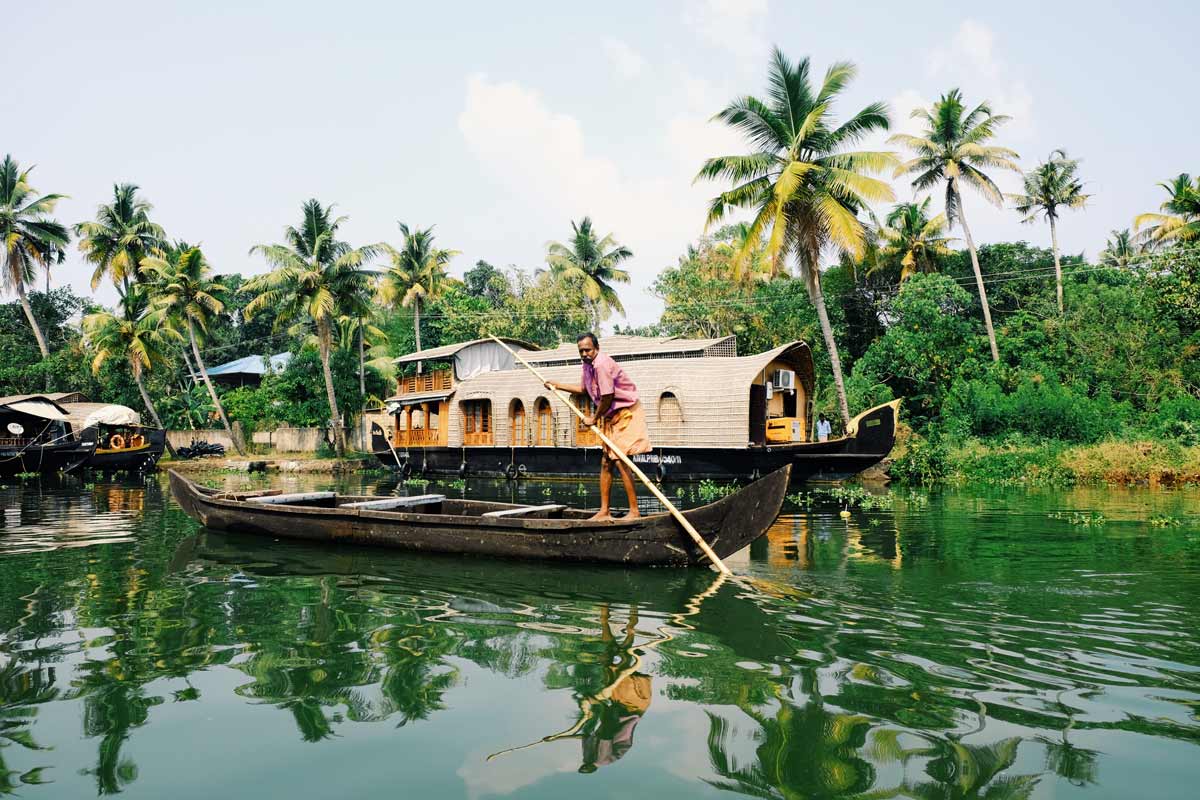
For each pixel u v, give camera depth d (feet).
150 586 21.63
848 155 63.93
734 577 21.66
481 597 19.81
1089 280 95.25
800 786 9.41
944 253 103.45
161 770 10.09
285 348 160.76
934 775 9.64
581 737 10.97
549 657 14.73
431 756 10.40
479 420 75.15
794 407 69.10
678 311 101.91
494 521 24.94
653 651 14.94
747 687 12.87
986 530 30.96
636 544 23.00
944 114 84.69
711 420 59.57
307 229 98.53
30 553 27.48
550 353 78.48
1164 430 69.31
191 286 99.71
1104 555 24.76
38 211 108.47
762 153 65.98
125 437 88.22
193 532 32.78
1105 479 55.77
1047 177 99.35
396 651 15.21
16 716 12.01
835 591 19.81
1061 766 9.83
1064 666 13.66
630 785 9.48
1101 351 85.46
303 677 13.73
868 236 69.15
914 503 42.88
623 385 23.89
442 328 120.47
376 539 27.48
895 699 12.20
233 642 15.97
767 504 21.13
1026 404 72.95
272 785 9.62
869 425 54.95
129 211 110.52
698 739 10.83
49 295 127.03
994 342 85.87
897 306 87.61
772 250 61.16
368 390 118.83
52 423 91.61
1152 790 9.20
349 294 98.73
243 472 87.61
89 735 11.26
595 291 113.09
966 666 13.74
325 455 103.19
